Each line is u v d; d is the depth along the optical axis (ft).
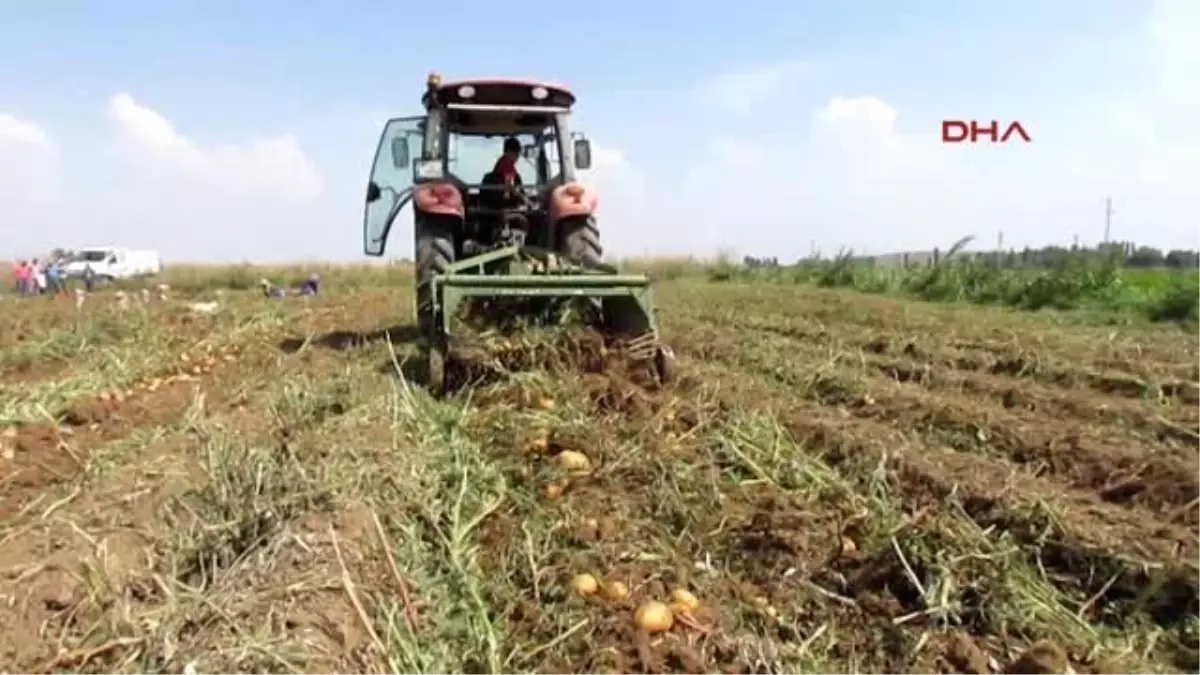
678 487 17.35
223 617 11.07
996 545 14.79
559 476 17.81
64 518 14.78
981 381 26.86
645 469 18.08
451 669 11.86
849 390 25.53
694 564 14.66
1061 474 18.71
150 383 29.35
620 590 13.53
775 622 13.16
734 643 12.43
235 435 18.67
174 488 15.72
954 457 19.31
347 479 15.61
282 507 14.05
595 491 17.39
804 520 15.74
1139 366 27.78
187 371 32.37
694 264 103.30
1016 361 28.89
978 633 12.88
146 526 14.20
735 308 51.44
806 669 12.03
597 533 15.46
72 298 71.92
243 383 27.86
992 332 36.63
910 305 50.70
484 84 32.19
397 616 12.30
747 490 17.69
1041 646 11.78
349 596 11.80
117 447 20.48
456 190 31.30
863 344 34.76
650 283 25.46
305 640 10.71
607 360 24.67
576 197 30.96
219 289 110.11
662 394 23.65
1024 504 16.15
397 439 19.04
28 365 34.35
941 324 39.99
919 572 13.94
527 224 33.58
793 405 24.13
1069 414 22.90
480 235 33.68
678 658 12.05
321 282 111.55
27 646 10.98
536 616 13.07
